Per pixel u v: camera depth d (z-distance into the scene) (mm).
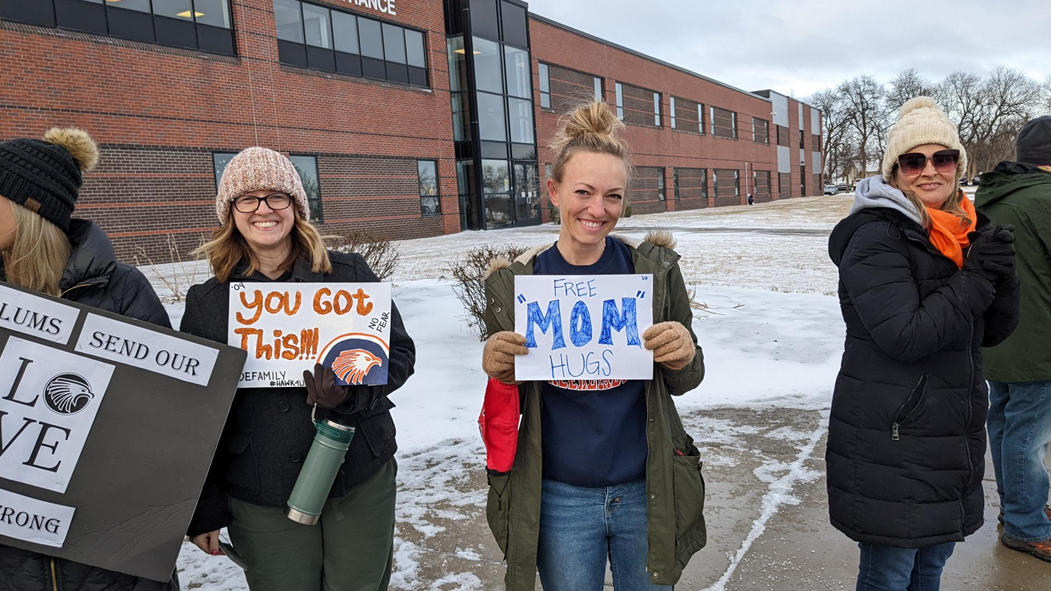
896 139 2014
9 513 1501
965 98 72438
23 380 1521
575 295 1739
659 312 1749
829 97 80375
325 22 19703
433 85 23562
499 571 2732
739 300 8641
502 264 1856
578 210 1672
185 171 15867
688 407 4652
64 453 1544
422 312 8281
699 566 2721
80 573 1566
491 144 25781
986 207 2723
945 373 1871
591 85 32000
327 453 1680
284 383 1748
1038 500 2699
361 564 1854
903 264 1837
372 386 1761
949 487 1884
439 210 24141
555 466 1779
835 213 31781
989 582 2561
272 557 1800
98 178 14234
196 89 16062
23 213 1519
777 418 4387
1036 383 2594
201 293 1820
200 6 16281
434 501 3357
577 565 1779
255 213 1702
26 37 13031
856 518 1976
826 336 6449
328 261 1819
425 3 23109
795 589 2545
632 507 1785
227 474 1770
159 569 1591
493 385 1798
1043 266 2469
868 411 1937
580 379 1733
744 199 49312
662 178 38406
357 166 20734
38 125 13266
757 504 3244
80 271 1552
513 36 26812
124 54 14609
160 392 1611
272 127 18016
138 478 1587
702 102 42719
